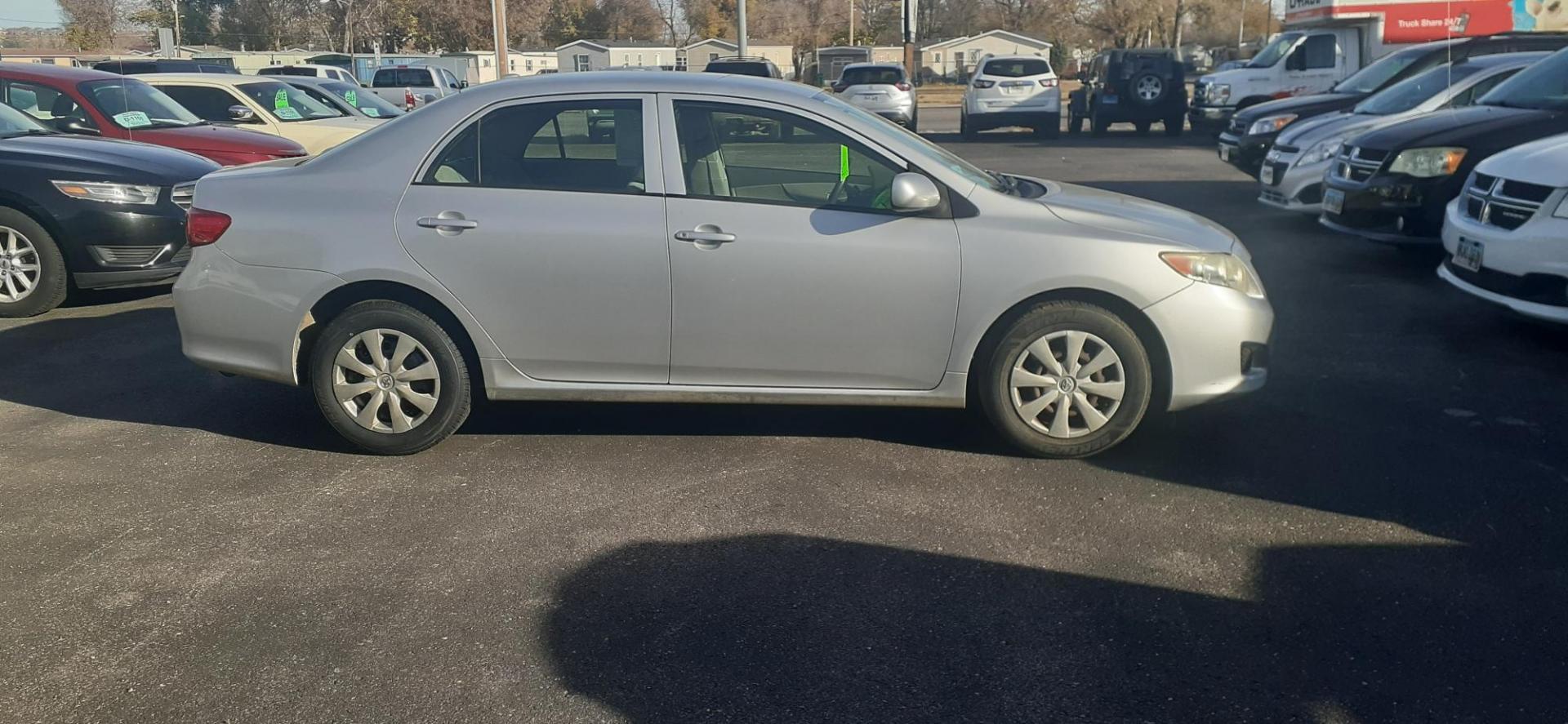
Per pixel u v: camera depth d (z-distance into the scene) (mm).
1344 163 9094
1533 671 3350
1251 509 4496
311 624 3682
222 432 5520
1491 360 6516
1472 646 3482
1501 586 3859
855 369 4941
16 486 4848
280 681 3363
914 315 4844
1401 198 8469
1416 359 6543
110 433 5520
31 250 7887
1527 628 3588
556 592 3883
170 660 3484
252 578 4000
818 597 3828
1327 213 9172
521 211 4891
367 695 3287
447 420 5070
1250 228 11477
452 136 5012
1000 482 4785
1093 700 3225
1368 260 9602
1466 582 3889
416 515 4512
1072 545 4199
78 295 8797
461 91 5141
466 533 4340
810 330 4883
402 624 3682
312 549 4219
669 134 4934
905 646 3520
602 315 4922
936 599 3809
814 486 4754
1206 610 3721
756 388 5020
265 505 4621
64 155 7996
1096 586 3891
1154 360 4930
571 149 4984
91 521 4484
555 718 3164
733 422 5555
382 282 4996
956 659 3447
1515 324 7320
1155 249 4793
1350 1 20656
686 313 4887
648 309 4898
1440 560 4051
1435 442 5211
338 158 5113
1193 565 4035
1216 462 4992
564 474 4910
